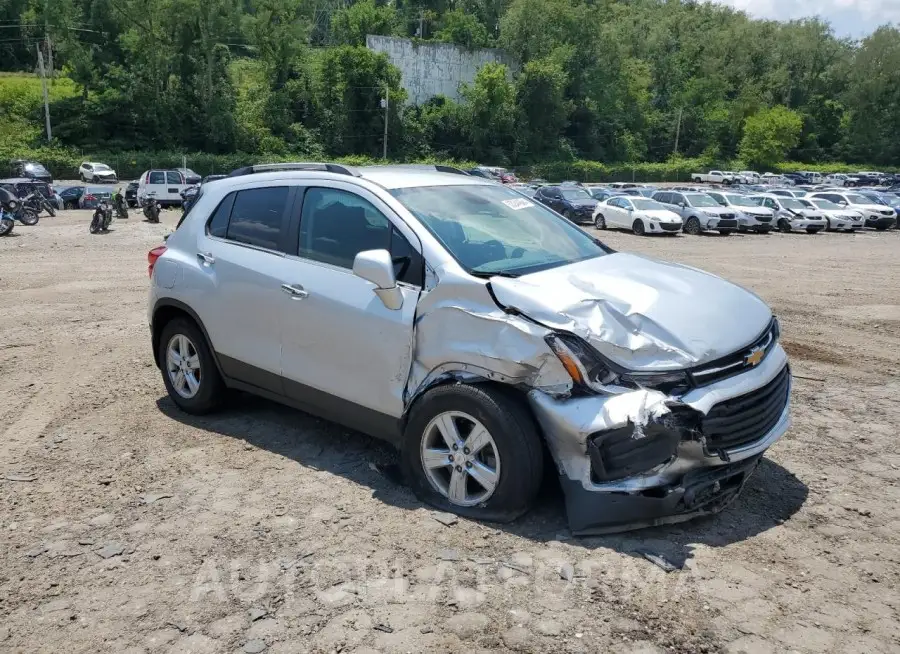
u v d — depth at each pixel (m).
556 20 97.19
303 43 87.19
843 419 5.25
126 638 2.78
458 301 3.61
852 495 3.97
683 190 29.88
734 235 27.84
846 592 3.04
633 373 3.22
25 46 96.81
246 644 2.73
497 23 115.00
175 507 3.84
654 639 2.74
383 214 4.09
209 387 5.04
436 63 90.19
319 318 4.15
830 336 8.28
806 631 2.78
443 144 86.44
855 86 111.62
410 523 3.60
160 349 5.38
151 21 74.00
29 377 6.28
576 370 3.23
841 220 29.61
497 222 4.31
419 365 3.75
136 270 13.05
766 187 41.94
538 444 3.44
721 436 3.30
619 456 3.21
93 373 6.39
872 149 112.19
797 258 18.64
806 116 111.75
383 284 3.67
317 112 83.25
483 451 3.58
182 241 5.12
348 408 4.13
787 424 3.78
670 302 3.60
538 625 2.82
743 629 2.79
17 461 4.46
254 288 4.51
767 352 3.67
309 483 4.11
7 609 2.98
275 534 3.53
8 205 21.56
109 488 4.07
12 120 70.44
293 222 4.48
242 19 78.44
